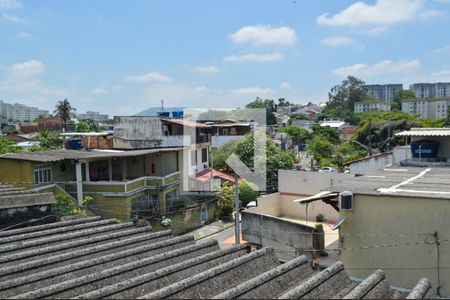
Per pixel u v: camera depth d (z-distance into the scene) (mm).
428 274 10219
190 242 6184
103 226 6949
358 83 117000
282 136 51250
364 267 11016
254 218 17125
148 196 23281
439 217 10031
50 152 21125
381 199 10734
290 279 4590
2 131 74562
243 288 3957
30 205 8133
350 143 55250
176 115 34625
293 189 23719
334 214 22219
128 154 21141
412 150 19656
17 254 5281
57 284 4098
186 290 3992
